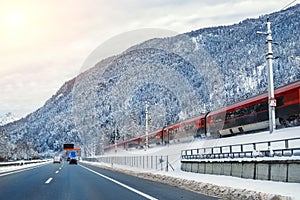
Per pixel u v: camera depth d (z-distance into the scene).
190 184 13.49
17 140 163.38
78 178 18.41
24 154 112.31
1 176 20.06
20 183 14.77
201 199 9.36
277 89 30.06
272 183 11.66
